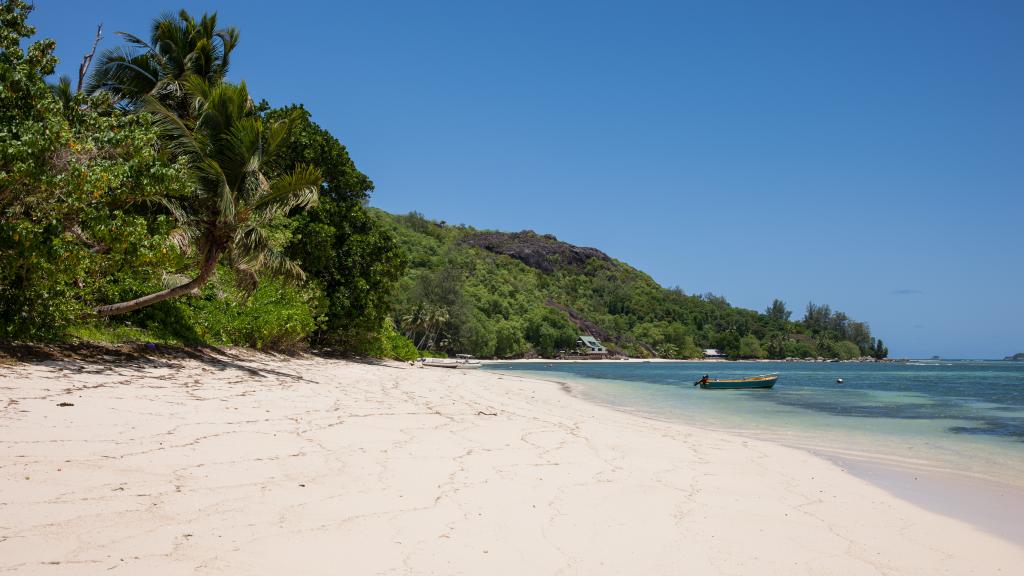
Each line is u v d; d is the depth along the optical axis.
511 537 4.42
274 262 18.20
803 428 13.49
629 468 7.20
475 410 12.16
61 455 5.41
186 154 15.30
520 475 6.39
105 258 11.78
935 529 5.53
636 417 14.60
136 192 11.68
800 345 182.12
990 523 5.83
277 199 16.45
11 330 11.31
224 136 15.18
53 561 3.28
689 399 22.25
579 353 133.75
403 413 10.59
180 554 3.55
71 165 10.33
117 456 5.61
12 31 12.03
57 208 10.58
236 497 4.77
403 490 5.41
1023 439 11.95
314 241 27.61
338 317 32.03
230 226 15.40
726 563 4.23
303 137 29.19
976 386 38.34
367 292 33.03
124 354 13.47
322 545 3.92
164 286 17.77
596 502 5.56
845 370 92.69
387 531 4.30
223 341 20.64
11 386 8.33
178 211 15.27
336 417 9.36
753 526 5.17
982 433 12.92
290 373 17.27
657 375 52.16
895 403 22.06
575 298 178.62
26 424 6.43
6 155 9.43
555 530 4.66
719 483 6.77
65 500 4.27
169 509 4.33
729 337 170.38
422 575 3.57
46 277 11.44
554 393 22.81
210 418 8.07
